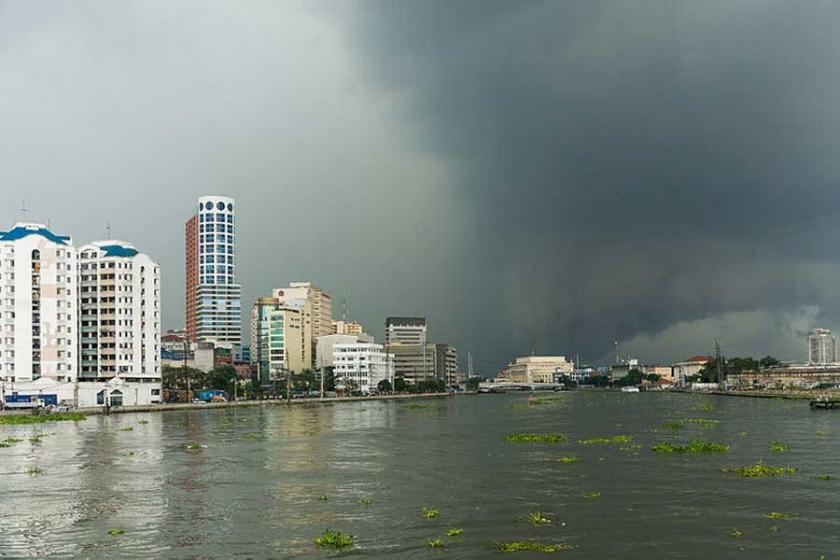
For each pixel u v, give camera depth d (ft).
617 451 318.24
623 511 192.54
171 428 513.45
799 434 387.14
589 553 155.22
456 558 152.97
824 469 254.68
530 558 152.66
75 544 170.19
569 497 212.64
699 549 156.76
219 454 337.11
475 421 570.87
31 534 179.83
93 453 344.08
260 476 265.34
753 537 165.17
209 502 215.92
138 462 308.60
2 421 584.40
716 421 498.69
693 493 213.87
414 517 191.01
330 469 280.92
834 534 166.71
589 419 568.82
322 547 163.12
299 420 611.06
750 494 211.00
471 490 228.22
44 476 269.23
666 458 289.94
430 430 474.08
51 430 496.23
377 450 347.77
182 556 158.92
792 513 186.91
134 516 198.29
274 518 193.26
